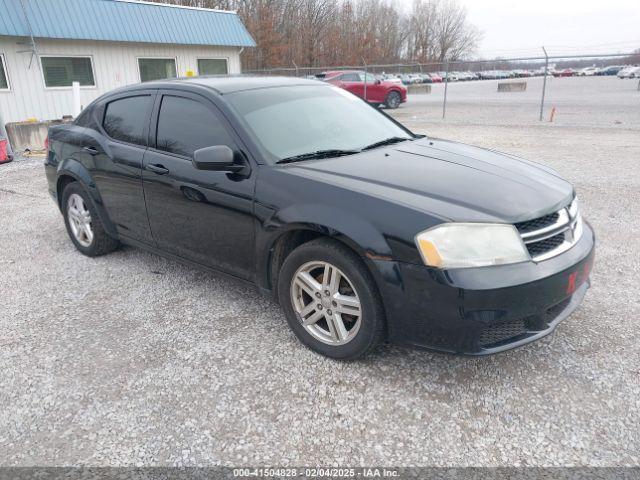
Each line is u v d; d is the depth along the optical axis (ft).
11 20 40.75
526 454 7.07
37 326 11.09
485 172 9.67
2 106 41.96
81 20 45.03
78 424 7.95
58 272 14.17
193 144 11.07
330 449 7.29
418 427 7.66
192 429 7.76
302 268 9.25
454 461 7.00
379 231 8.04
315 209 8.74
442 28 277.85
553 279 7.91
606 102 71.51
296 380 8.86
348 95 13.43
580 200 20.06
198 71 56.13
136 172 12.16
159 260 14.84
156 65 52.26
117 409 8.27
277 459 7.13
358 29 198.18
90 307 11.94
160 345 10.14
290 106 11.44
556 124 46.29
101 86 48.24
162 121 11.89
